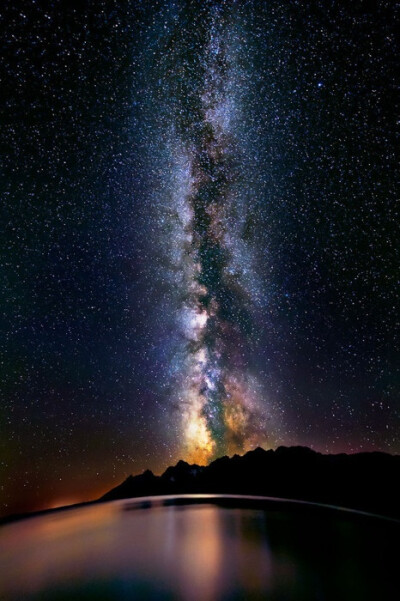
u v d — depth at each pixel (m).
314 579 2.37
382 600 2.19
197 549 2.72
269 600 2.19
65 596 2.30
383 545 2.69
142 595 2.29
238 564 2.54
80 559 2.68
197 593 2.27
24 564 2.65
